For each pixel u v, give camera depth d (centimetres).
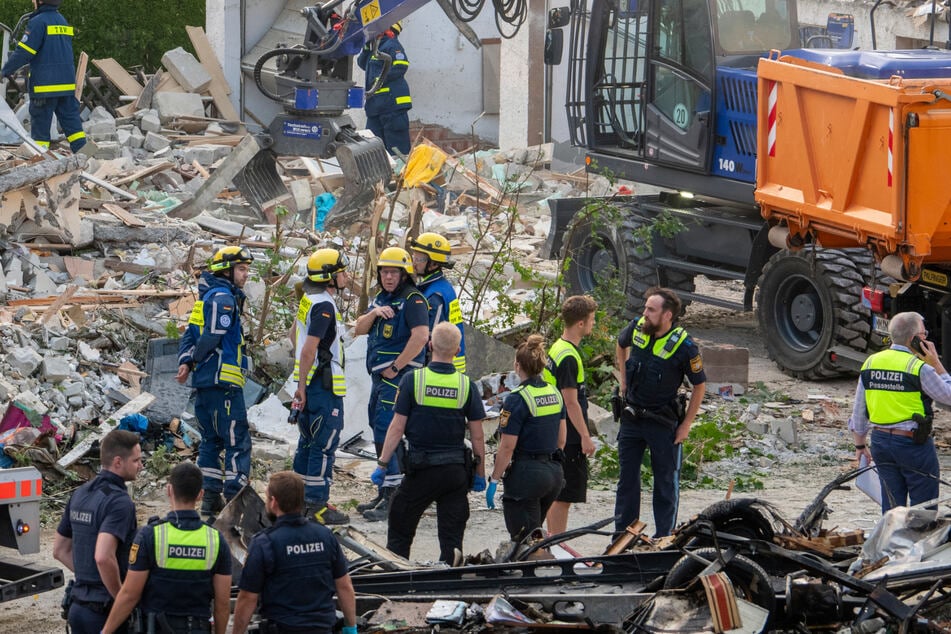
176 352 4034
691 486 3806
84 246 5409
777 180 4422
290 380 4091
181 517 2047
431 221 6719
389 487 3450
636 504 3203
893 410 3077
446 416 2831
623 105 5688
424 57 9869
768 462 4059
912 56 4438
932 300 4175
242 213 6525
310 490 3353
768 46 5394
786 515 3456
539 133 8862
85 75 8738
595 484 3884
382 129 7838
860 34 7950
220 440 3434
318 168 7062
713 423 4103
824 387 4891
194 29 9281
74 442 3709
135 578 2006
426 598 2412
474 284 5003
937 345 4178
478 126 9912
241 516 2616
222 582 2059
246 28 9638
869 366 3128
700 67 5188
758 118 4453
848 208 4034
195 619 2033
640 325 3169
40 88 6806
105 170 7100
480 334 4356
